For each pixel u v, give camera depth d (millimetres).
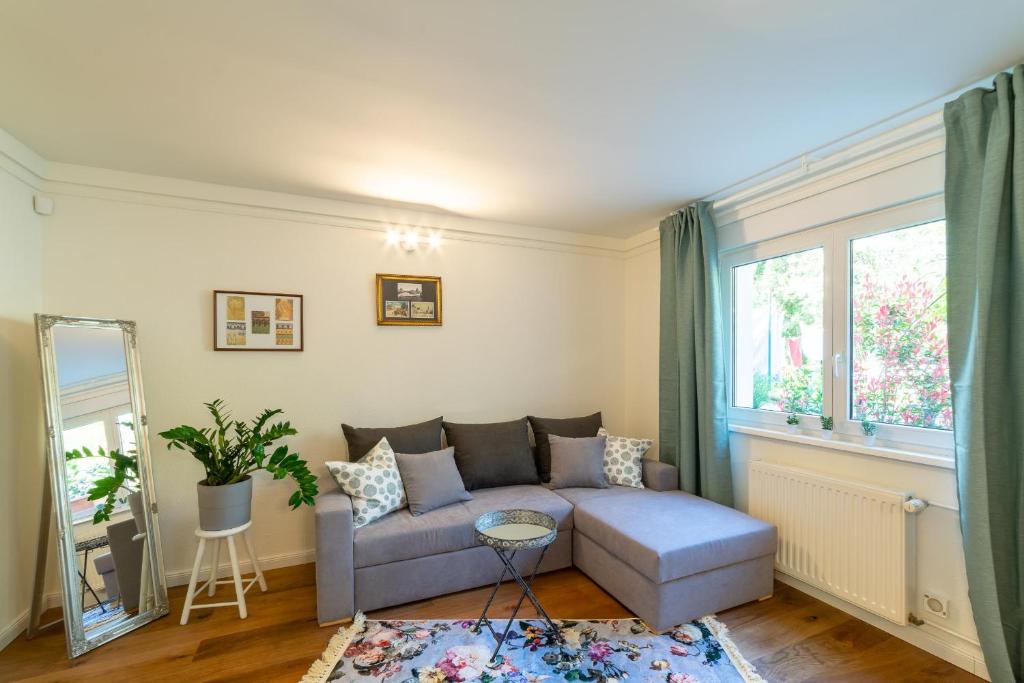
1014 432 1699
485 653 2008
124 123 2049
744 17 1396
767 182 2703
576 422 3561
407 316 3268
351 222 3125
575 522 2779
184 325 2715
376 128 2100
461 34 1474
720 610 2291
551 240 3768
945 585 1946
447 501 2760
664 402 3346
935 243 2104
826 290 2533
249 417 2854
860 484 2191
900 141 2117
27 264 2322
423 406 3334
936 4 1340
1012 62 1637
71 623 2010
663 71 1680
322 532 2236
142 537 2350
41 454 2381
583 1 1322
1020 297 1659
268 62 1620
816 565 2369
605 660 1958
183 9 1354
